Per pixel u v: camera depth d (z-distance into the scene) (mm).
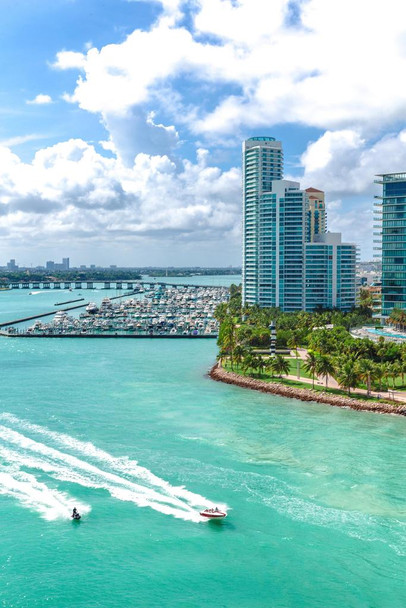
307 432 170125
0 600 93125
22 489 129375
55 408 197250
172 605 92125
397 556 104438
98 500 124812
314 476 137125
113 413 190875
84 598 93688
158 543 108500
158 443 160125
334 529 113250
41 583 97375
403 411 187625
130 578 98688
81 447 156125
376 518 117375
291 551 106125
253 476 137125
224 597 94000
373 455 150500
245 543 108562
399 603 92312
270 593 94875
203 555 105062
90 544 108312
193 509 121125
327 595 94312
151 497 126125
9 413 190000
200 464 144500
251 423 179500
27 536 110812
